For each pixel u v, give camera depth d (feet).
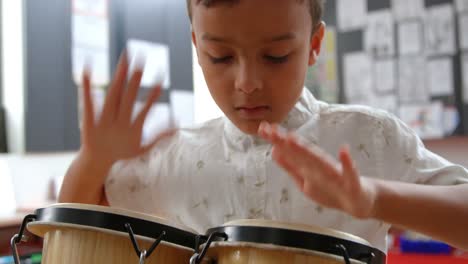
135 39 7.64
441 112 6.30
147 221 1.60
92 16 7.38
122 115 1.97
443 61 6.30
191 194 2.27
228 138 2.27
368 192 1.39
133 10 7.68
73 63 7.16
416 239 5.18
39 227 1.67
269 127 1.36
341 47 6.82
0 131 6.77
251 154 2.20
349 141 2.20
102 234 1.58
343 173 1.28
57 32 7.04
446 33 6.28
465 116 6.18
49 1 6.98
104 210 1.59
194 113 7.98
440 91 6.31
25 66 6.78
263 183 2.16
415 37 6.45
